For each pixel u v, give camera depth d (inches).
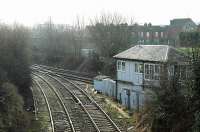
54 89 1776.6
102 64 2330.2
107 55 2271.2
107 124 1122.7
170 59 1011.3
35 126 1075.9
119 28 2374.5
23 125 1016.9
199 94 844.0
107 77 1831.9
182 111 888.9
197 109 844.0
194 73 847.1
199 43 920.9
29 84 1525.6
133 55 1439.5
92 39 2546.8
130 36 2391.7
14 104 1081.4
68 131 1039.6
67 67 2768.2
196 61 852.0
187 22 3516.2
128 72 1456.7
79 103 1455.5
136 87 1381.6
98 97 1617.9
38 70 2618.1
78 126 1097.4
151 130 946.7
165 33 3661.4
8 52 1386.6
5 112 972.6
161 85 945.5
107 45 2297.0
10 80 1320.1
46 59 3159.5
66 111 1278.3
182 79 911.0
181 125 868.6
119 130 1034.1
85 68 2504.9
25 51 1497.3
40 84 1952.5
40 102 1473.9
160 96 937.5
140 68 1359.5
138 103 1320.1
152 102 975.6
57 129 1057.5
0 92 1048.8
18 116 1037.8
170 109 906.7
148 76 1300.4
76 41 2942.9
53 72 2506.2
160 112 926.4
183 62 971.3
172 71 956.0
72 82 2042.3
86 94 1658.5
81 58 2736.2
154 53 1330.0
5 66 1354.6
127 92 1444.4
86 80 2101.4
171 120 898.7
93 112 1290.6
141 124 1037.2
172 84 925.2
